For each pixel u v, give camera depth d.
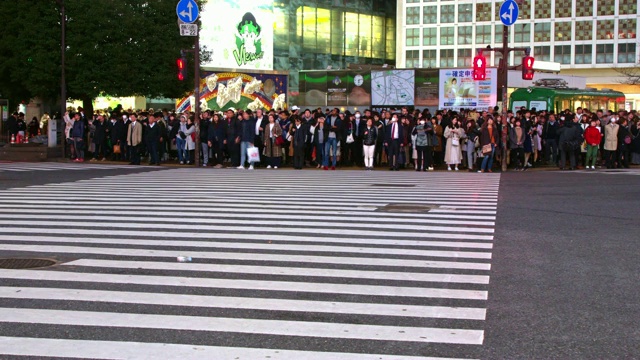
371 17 83.38
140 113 31.92
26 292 7.52
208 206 14.95
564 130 27.31
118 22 35.09
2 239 10.78
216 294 7.51
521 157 29.17
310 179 22.27
